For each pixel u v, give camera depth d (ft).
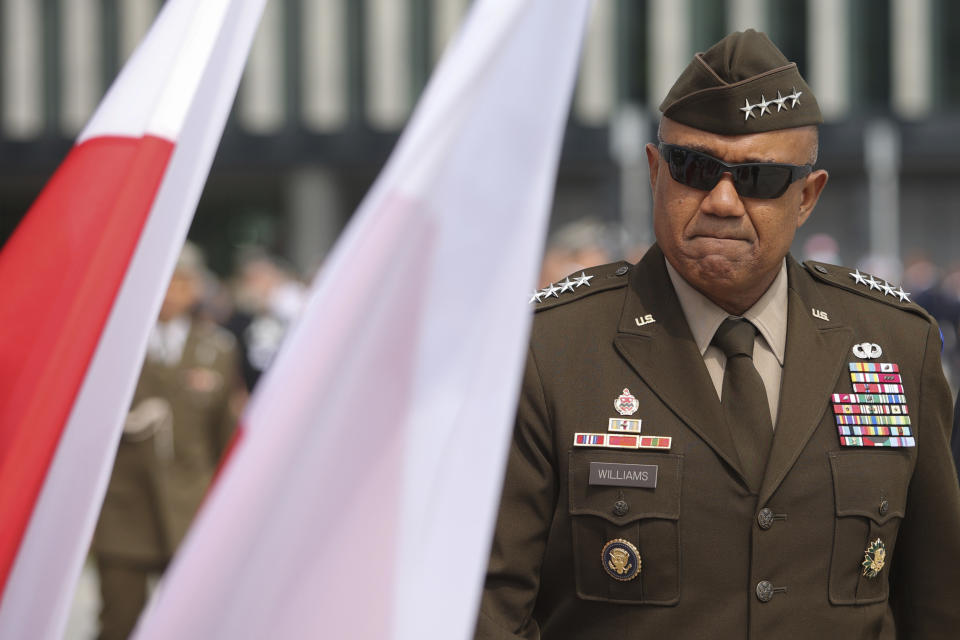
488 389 5.58
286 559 5.45
